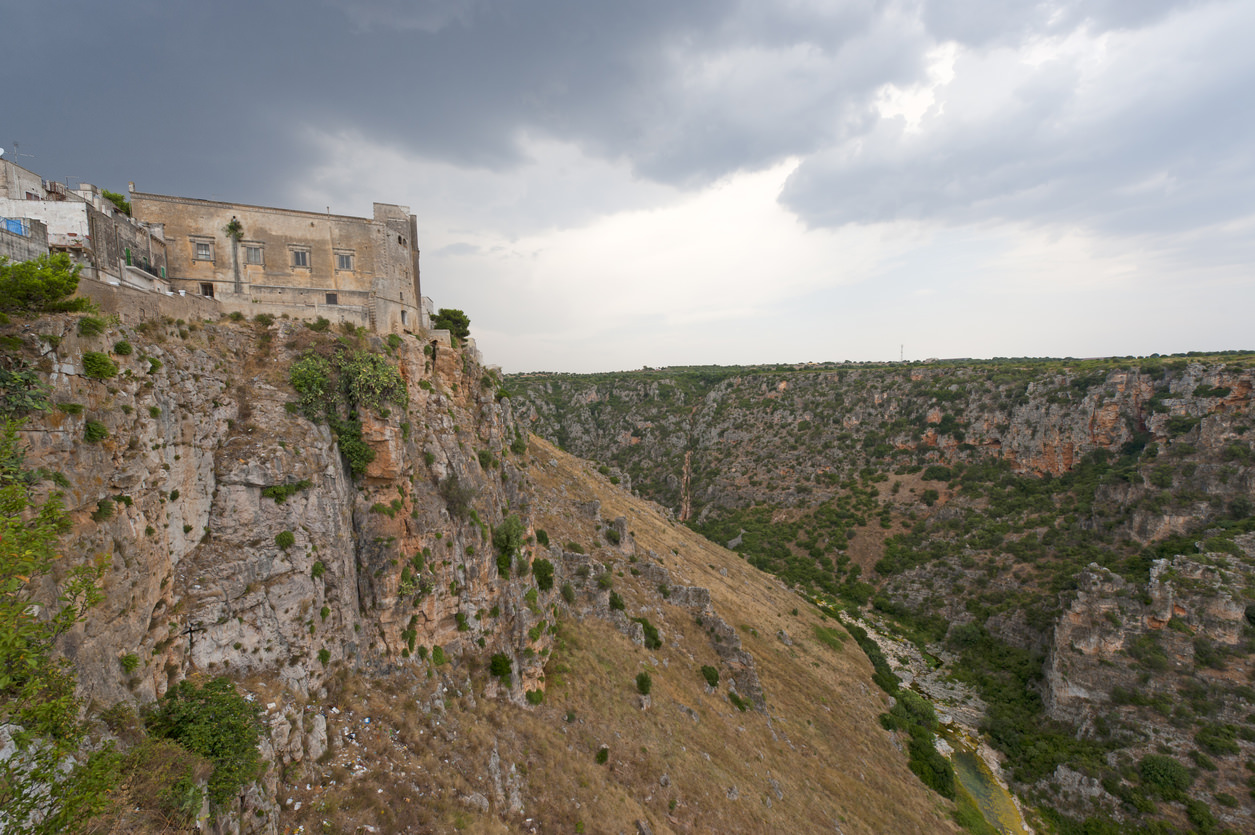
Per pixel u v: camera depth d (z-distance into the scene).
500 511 42.12
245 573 22.72
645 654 50.22
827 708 61.69
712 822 36.25
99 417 17.48
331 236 36.91
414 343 36.00
